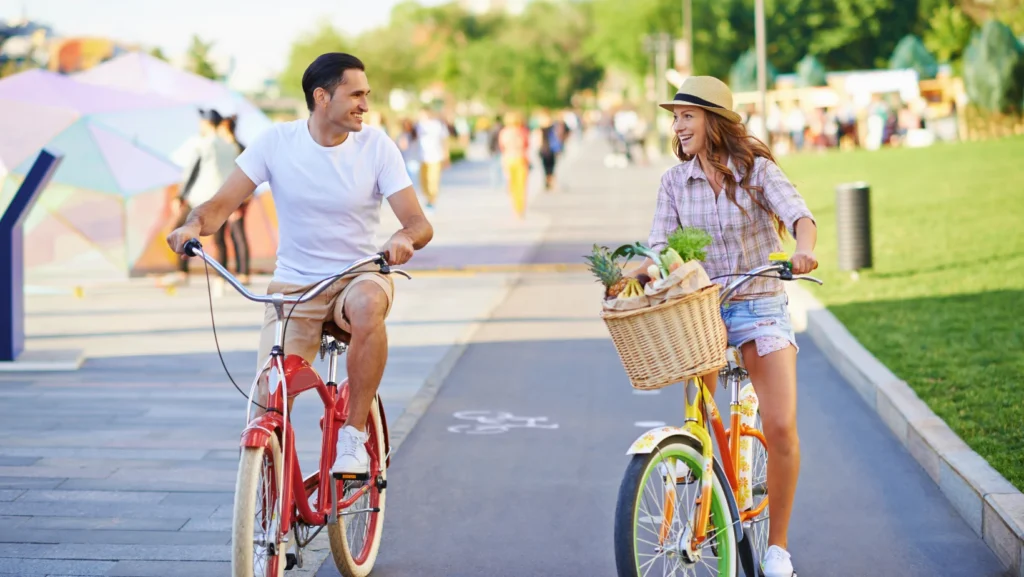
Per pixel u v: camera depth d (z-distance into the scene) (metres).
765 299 5.12
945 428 7.51
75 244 17.36
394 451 7.94
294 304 5.00
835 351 10.62
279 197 5.16
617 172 46.19
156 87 18.38
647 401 9.41
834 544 6.05
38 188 10.75
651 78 84.69
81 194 17.33
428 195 27.94
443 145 27.98
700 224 5.17
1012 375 8.90
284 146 5.15
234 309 14.48
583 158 59.69
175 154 17.45
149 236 17.67
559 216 26.67
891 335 10.88
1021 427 7.37
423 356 11.25
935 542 6.05
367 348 5.04
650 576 5.48
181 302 15.15
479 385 10.04
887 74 54.62
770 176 5.04
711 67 76.88
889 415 8.41
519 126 26.05
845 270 14.99
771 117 53.16
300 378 4.92
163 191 17.70
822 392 9.61
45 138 16.77
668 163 53.06
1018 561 5.47
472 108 145.75
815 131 53.28
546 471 7.44
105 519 6.41
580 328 12.81
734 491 5.17
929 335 10.77
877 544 6.04
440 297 15.22
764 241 5.19
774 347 5.05
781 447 5.05
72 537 6.11
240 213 16.14
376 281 5.15
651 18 83.81
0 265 10.67
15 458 7.60
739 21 76.56
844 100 56.34
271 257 18.42
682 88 5.12
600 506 6.73
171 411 8.98
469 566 5.77
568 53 169.88
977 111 49.28
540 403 9.36
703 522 4.90
